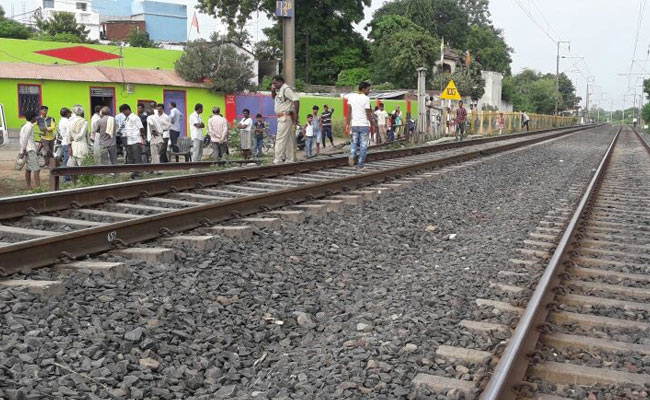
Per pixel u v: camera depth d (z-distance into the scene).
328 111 25.89
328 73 58.38
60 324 4.43
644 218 10.19
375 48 60.50
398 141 28.61
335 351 4.53
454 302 5.58
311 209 9.34
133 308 4.93
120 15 90.50
